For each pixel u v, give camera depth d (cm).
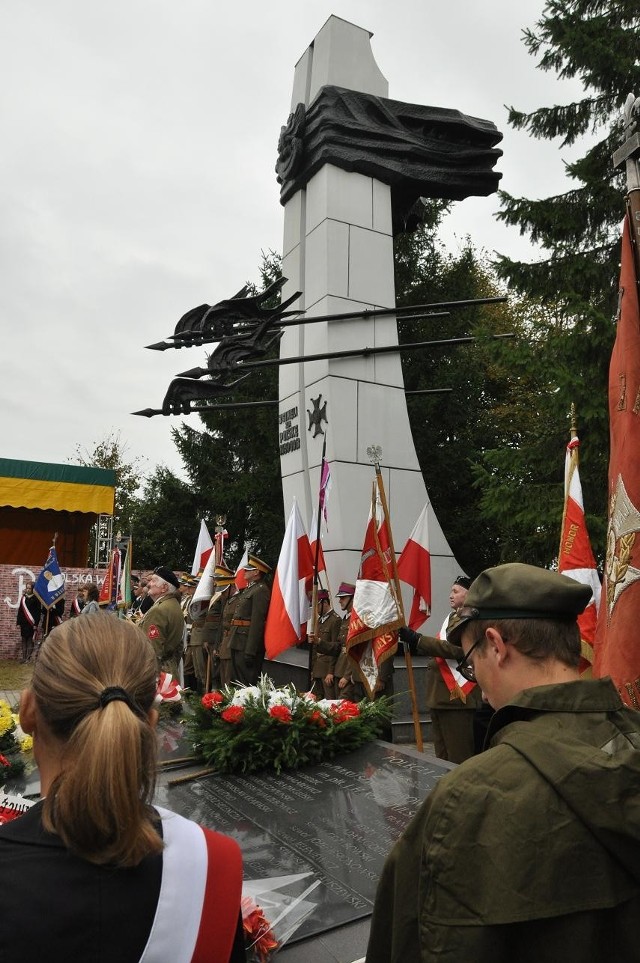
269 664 998
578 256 1169
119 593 1576
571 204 1185
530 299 1221
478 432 1997
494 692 150
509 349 1094
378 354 1115
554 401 1083
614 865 113
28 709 133
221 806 376
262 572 934
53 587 1612
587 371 1064
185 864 123
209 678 1019
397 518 1071
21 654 1727
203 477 2255
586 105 1195
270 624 753
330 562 1030
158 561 2527
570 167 1187
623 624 288
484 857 114
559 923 109
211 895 122
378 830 338
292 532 773
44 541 2170
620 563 297
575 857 112
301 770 434
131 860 116
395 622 574
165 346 1107
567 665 146
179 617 740
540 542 1205
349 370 1090
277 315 1087
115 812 114
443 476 1922
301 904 273
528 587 147
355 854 314
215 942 120
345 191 1139
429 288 2041
